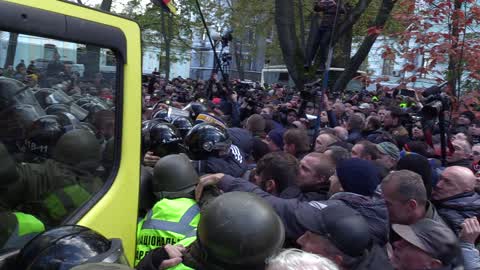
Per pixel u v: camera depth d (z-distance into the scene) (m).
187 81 21.19
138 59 2.63
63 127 2.26
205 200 2.84
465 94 6.08
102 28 2.37
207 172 3.76
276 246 1.94
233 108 8.19
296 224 2.57
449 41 5.80
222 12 29.19
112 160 2.50
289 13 11.30
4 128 2.02
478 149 5.86
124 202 2.53
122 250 1.84
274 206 2.72
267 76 30.75
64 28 2.14
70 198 2.29
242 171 3.90
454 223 3.56
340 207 2.46
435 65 6.09
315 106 7.71
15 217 2.04
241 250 1.88
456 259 2.53
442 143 5.39
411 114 7.97
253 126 6.27
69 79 2.25
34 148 2.13
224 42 9.38
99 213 2.38
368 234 2.37
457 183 3.65
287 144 4.99
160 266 2.30
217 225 1.91
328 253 2.32
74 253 1.69
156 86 13.84
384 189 3.10
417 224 2.63
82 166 2.34
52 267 1.66
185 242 2.62
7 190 2.02
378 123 7.62
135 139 2.60
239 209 1.93
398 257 2.61
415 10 6.28
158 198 2.93
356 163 3.12
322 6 8.14
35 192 2.13
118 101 2.51
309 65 9.79
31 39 2.05
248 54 36.66
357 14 10.69
